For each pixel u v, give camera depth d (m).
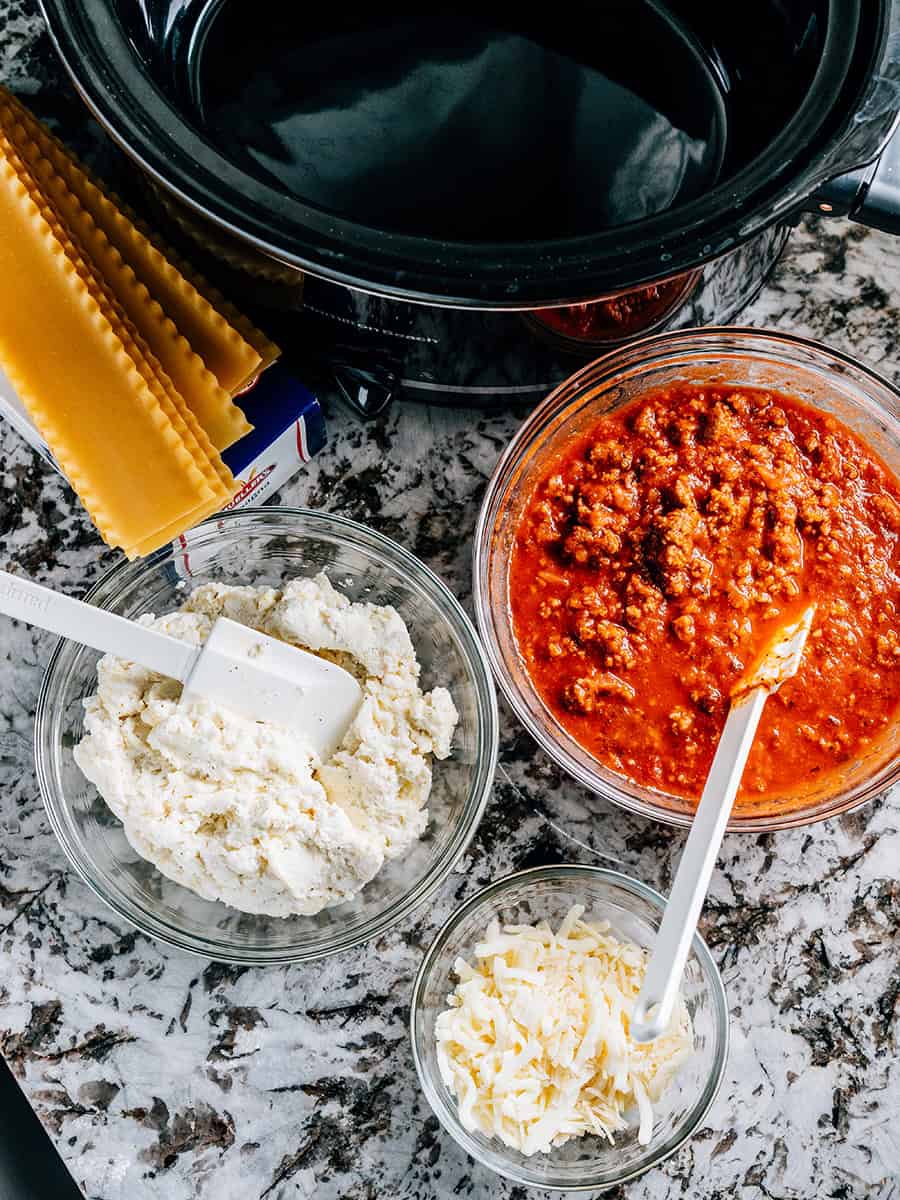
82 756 0.61
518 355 0.62
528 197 0.59
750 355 0.65
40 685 0.66
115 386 0.57
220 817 0.60
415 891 0.62
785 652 0.60
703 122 0.61
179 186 0.51
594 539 0.64
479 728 0.64
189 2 0.61
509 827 0.67
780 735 0.63
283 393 0.62
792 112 0.55
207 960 0.66
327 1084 0.65
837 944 0.67
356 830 0.61
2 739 0.66
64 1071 0.65
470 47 0.61
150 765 0.61
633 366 0.64
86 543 0.67
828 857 0.67
